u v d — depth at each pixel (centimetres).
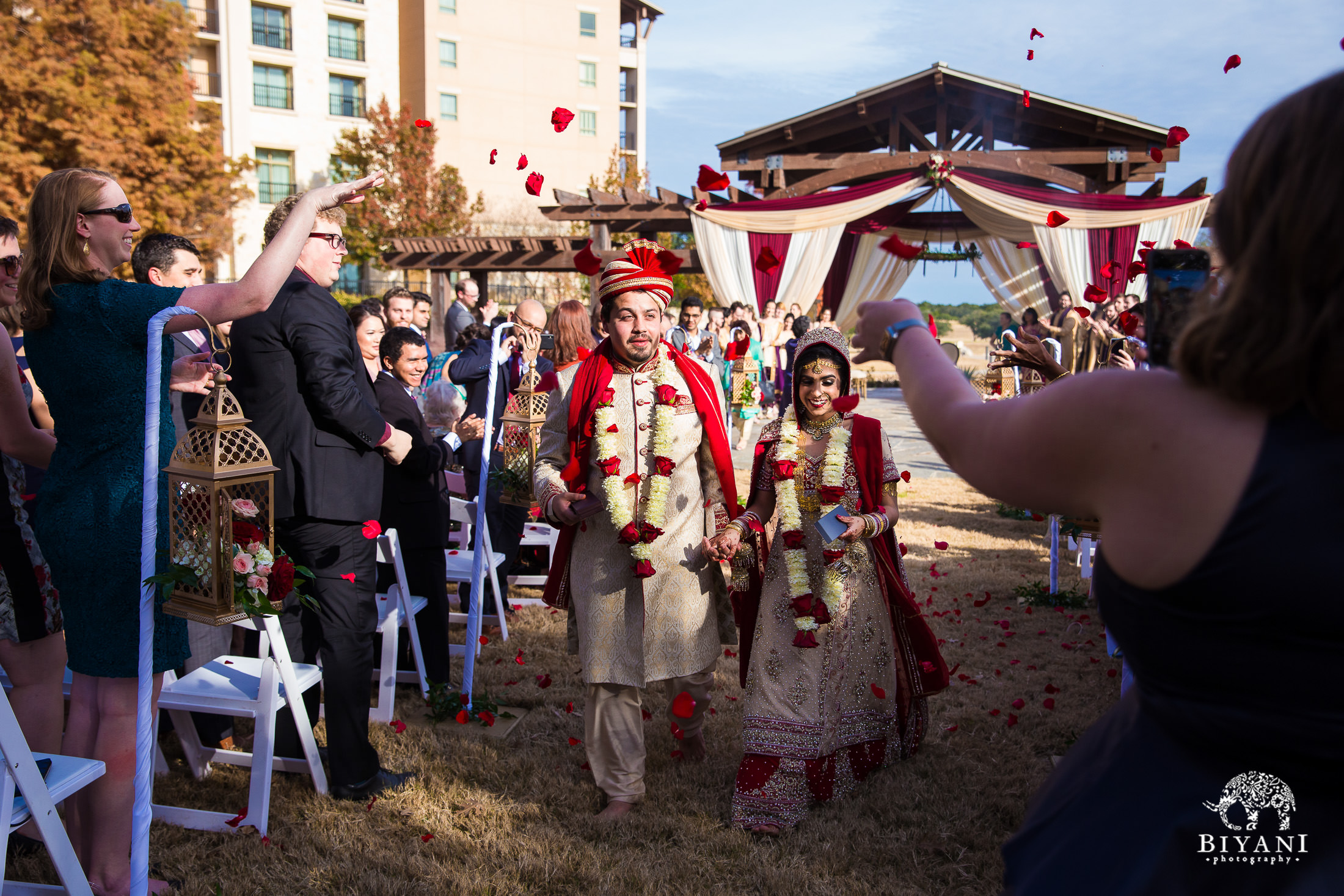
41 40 1778
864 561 357
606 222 1741
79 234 250
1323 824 98
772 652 346
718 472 350
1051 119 1791
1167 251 123
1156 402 97
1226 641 94
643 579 332
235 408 269
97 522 253
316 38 3416
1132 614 101
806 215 1722
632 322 338
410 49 3794
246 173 3288
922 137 1877
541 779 360
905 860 304
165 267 411
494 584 527
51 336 251
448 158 3822
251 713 314
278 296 330
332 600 334
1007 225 1781
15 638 285
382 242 2803
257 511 271
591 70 4116
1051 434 103
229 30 3228
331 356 325
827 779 340
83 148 1767
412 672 451
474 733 403
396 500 433
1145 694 106
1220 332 91
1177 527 94
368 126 3528
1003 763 376
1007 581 672
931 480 1153
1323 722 92
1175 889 102
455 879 286
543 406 432
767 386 1706
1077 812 114
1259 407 91
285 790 346
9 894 250
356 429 329
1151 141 1750
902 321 133
